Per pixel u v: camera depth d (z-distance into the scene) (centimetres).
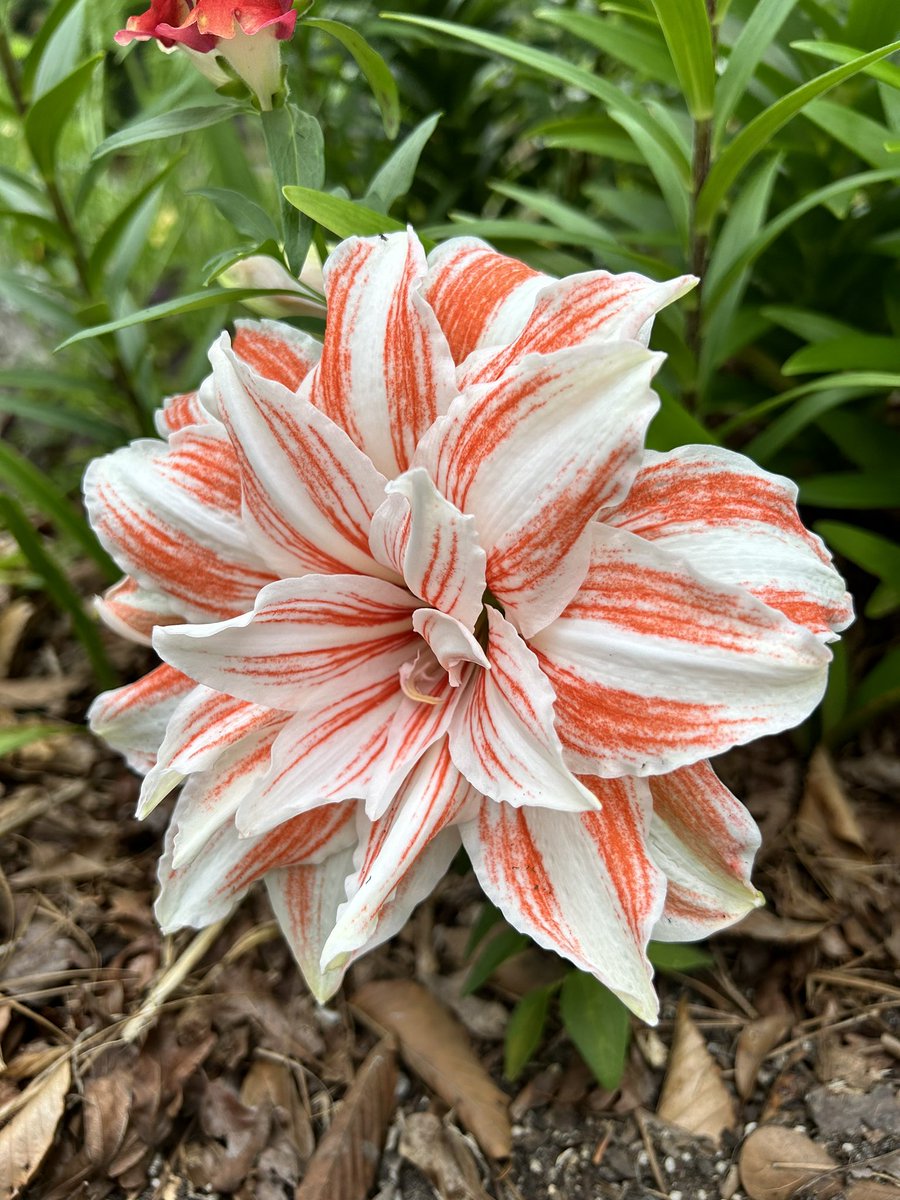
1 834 37
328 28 27
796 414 36
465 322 24
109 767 40
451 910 35
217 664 22
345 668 25
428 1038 31
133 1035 30
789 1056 31
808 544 23
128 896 35
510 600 22
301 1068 31
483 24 50
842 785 38
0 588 48
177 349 59
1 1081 29
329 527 24
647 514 23
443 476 22
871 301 41
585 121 40
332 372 24
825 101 32
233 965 33
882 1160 27
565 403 20
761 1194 27
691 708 21
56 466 54
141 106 56
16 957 33
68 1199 27
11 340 61
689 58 28
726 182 30
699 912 24
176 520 26
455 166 53
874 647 41
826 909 34
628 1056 31
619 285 22
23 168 53
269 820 23
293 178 28
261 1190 28
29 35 65
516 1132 29
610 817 23
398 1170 29
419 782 24
